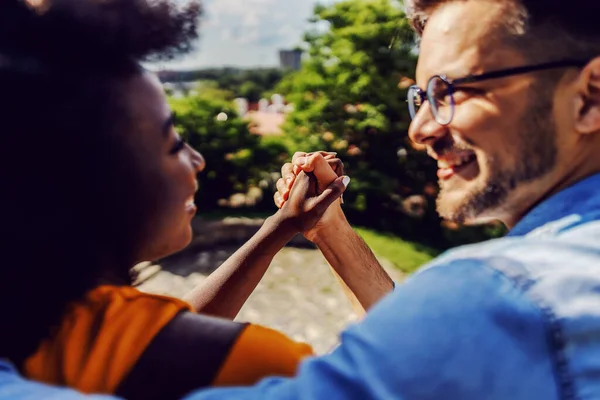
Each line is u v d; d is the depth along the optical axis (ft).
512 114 2.89
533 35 2.77
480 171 3.06
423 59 3.12
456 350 2.21
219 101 36.37
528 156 2.94
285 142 36.27
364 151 34.17
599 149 2.92
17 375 2.42
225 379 2.59
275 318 21.38
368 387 2.21
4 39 2.55
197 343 2.64
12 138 2.53
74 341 2.62
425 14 3.15
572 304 2.24
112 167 2.65
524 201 3.11
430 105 3.09
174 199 2.89
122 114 2.64
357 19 33.27
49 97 2.53
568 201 2.86
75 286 2.68
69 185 2.62
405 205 34.50
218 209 34.88
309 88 34.68
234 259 4.12
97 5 2.62
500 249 2.49
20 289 2.62
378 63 33.09
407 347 2.23
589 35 2.71
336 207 4.94
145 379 2.57
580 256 2.38
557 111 2.85
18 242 2.58
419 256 27.89
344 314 21.85
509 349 2.20
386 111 33.12
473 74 2.90
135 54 2.65
